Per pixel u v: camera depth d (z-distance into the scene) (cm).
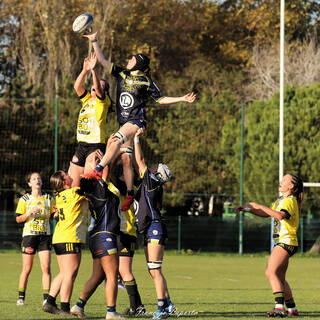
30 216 2908
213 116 8969
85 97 2883
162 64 13362
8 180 8294
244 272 5391
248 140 8100
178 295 3500
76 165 2906
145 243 2561
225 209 9019
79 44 11144
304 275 5128
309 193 7850
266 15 13075
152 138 8844
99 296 3409
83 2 10975
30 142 8294
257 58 12175
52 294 2514
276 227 2639
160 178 2538
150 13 13038
